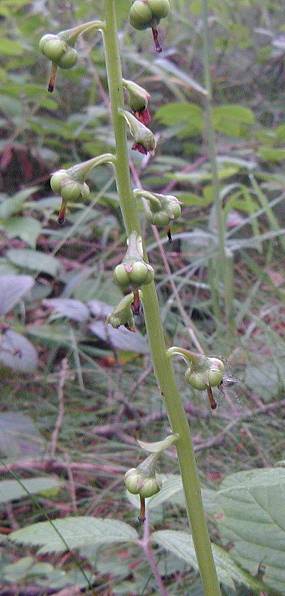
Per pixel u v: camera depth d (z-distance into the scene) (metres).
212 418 0.31
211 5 0.56
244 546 0.18
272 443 0.30
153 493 0.15
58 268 0.42
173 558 0.24
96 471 0.30
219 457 0.30
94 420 0.33
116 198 0.42
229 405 0.32
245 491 0.19
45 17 0.58
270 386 0.31
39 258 0.39
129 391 0.35
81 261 0.46
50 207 0.45
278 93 0.57
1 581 0.24
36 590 0.24
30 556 0.26
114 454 0.31
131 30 0.59
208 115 0.38
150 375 0.36
